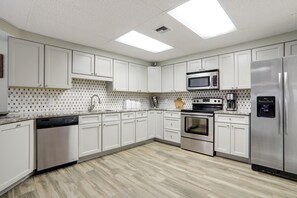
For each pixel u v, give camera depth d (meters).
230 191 1.94
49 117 2.47
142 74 4.38
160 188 2.01
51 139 2.49
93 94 3.66
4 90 2.56
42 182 2.14
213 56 3.50
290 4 1.87
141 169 2.56
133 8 1.96
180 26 2.44
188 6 1.98
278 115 2.30
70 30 2.54
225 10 1.99
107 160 2.94
